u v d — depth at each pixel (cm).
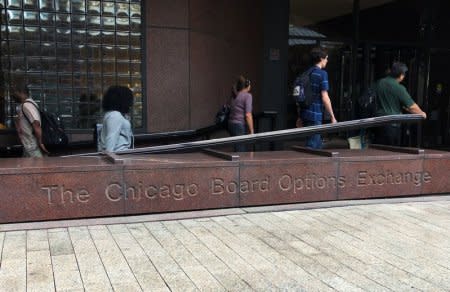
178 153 610
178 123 937
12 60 833
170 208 503
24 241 412
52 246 401
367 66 1153
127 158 525
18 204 452
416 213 533
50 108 859
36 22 840
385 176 588
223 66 965
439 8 1189
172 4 911
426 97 1209
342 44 1126
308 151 619
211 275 349
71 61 866
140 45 901
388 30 1156
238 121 795
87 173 470
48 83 856
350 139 722
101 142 555
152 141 889
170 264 368
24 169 450
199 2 931
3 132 789
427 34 1190
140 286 326
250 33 982
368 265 375
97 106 886
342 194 571
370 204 568
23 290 315
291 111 1075
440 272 363
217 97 966
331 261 382
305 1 1083
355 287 333
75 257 377
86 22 867
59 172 460
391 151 644
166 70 920
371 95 692
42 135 696
